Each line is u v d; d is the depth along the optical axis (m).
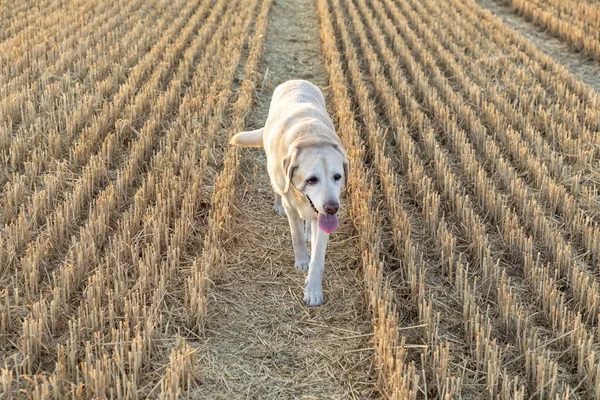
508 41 7.21
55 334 3.46
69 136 4.71
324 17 8.25
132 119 4.97
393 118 5.19
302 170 3.56
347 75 6.32
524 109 5.42
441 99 5.71
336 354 3.50
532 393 3.31
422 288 3.61
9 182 4.29
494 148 4.76
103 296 3.62
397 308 3.66
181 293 3.71
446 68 6.45
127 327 3.37
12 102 4.95
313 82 6.29
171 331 3.54
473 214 4.16
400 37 7.21
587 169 4.67
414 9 9.04
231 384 3.37
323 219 3.54
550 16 8.11
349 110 5.24
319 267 3.73
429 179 4.37
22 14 7.49
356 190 4.25
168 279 3.74
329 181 3.53
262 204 4.41
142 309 3.54
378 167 4.62
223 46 6.99
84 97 5.10
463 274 3.89
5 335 3.43
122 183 4.29
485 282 3.80
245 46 7.27
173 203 4.17
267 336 3.58
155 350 3.43
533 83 5.85
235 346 3.53
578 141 4.86
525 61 6.50
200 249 3.99
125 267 3.79
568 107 5.46
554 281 3.74
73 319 3.40
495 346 3.37
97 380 3.17
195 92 5.49
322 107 4.16
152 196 4.30
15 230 3.85
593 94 5.55
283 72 6.55
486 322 3.53
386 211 4.27
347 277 3.89
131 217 4.00
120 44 6.55
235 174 4.54
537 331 3.43
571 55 7.21
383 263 3.85
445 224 4.05
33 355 3.34
